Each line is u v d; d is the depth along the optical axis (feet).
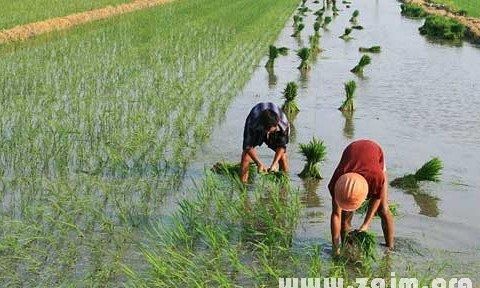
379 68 70.95
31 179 31.91
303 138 42.34
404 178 34.22
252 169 33.78
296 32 95.09
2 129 39.34
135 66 60.29
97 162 34.96
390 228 25.98
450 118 48.96
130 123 41.70
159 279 22.38
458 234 28.19
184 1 140.97
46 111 43.21
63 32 85.46
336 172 24.44
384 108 51.67
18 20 85.56
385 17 134.62
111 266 23.89
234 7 129.49
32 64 59.06
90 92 49.52
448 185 34.42
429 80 64.44
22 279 22.94
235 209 28.43
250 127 30.86
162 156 36.27
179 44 76.18
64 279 23.00
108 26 91.04
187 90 51.65
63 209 28.63
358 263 25.00
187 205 27.86
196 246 25.89
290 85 48.73
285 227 28.04
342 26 114.11
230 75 60.39
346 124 46.34
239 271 23.97
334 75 65.46
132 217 28.43
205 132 40.57
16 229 26.32
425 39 99.45
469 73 69.41
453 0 174.81
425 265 25.08
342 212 26.16
